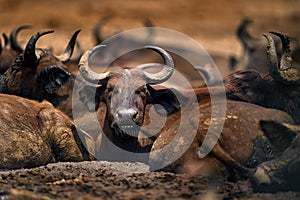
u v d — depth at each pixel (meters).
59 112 39.66
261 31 123.94
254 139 33.31
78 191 31.39
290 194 31.27
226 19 143.12
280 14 143.50
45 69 42.69
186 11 150.00
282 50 37.72
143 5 154.50
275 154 32.94
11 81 42.91
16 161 36.41
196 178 32.50
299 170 31.08
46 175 33.97
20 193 29.66
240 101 36.81
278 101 37.34
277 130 32.28
